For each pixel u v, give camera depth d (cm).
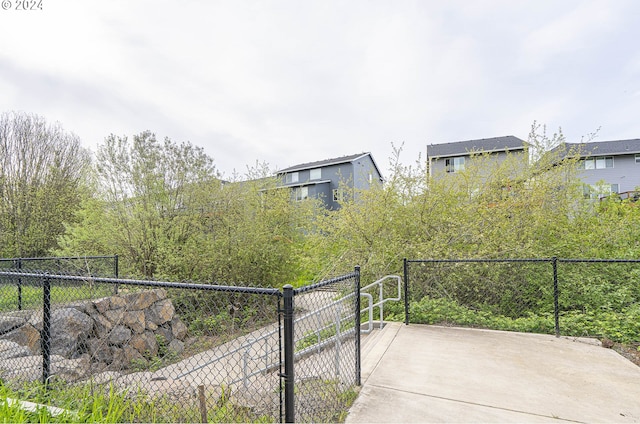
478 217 664
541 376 312
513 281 583
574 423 230
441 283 631
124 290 539
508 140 2281
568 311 514
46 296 268
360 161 2556
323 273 779
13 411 208
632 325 430
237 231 898
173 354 528
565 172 741
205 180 916
